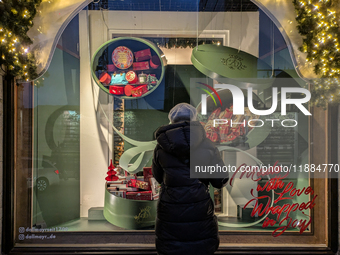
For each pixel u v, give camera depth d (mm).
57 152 2445
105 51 2518
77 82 2521
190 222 1410
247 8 2410
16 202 2170
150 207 2379
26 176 2258
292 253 2094
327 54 1998
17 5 1938
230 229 2322
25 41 2061
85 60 2529
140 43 2535
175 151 1441
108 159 2549
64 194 2480
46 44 2230
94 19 2508
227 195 2404
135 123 2535
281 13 2199
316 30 2004
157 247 1468
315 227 2217
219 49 2389
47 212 2383
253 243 2176
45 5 2211
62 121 2480
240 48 2420
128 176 2504
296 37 2174
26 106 2254
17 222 2205
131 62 2535
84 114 2541
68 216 2480
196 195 1431
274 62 2285
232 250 2104
